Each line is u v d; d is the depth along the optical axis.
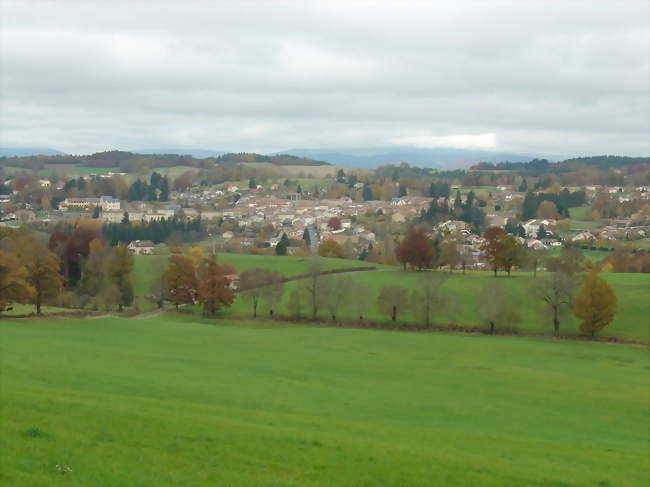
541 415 50.03
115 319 97.56
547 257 158.62
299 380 58.09
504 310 103.25
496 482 27.84
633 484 30.25
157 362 61.69
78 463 25.41
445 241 180.00
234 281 143.62
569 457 35.53
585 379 67.44
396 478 27.27
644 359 83.44
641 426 48.47
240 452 29.25
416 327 107.19
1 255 92.31
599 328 99.56
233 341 81.94
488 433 42.09
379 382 60.09
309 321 112.50
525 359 80.19
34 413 32.66
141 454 27.59
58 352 62.56
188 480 24.89
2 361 53.50
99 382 48.22
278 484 25.14
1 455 25.31
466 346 88.38
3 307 94.44
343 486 25.88
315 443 31.97
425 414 47.28
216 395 47.56
